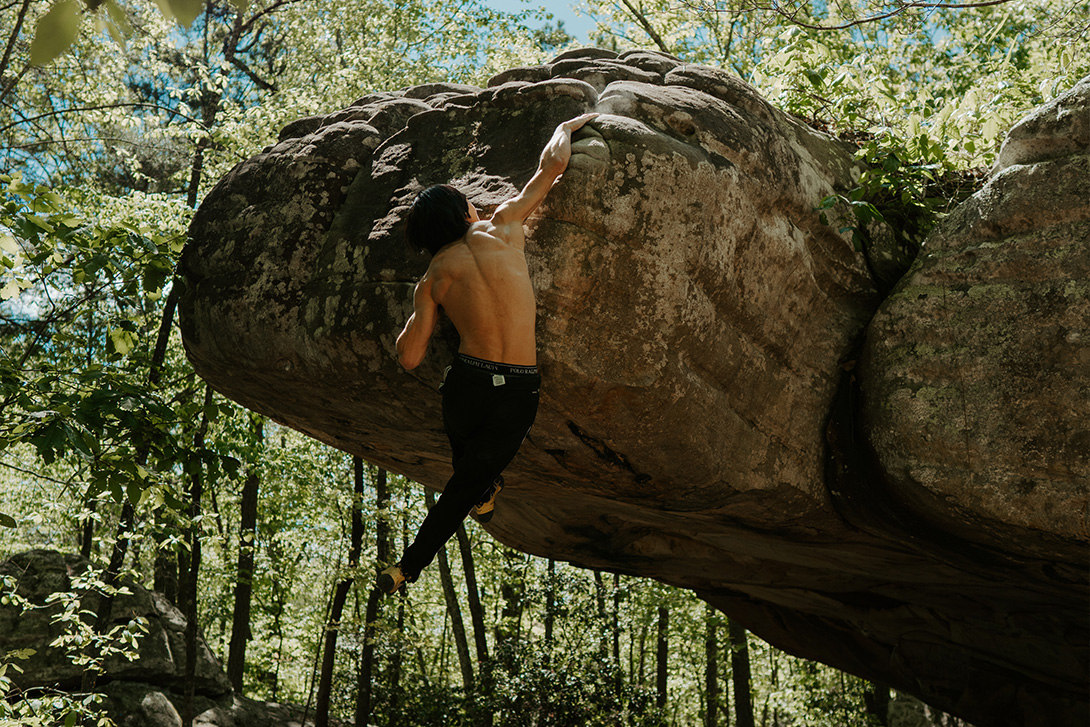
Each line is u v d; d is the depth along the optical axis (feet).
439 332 12.22
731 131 13.58
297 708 52.70
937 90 37.55
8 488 55.67
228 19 52.08
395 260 12.81
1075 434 12.73
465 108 14.01
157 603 45.55
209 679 45.50
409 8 51.42
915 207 16.70
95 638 21.56
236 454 36.37
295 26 52.34
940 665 25.84
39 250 16.60
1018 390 13.21
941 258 14.35
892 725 46.88
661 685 69.26
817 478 15.48
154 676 41.63
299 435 52.90
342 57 45.96
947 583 20.68
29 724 18.53
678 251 12.39
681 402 12.96
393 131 15.28
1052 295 13.17
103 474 16.37
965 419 13.53
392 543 52.70
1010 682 24.80
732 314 13.61
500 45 51.96
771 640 29.81
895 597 23.49
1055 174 13.46
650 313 12.25
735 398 14.01
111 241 17.02
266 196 14.70
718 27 46.50
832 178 15.61
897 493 14.40
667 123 13.01
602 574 59.11
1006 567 15.60
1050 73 21.02
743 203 13.34
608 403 12.50
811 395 15.10
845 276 15.43
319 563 62.59
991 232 13.96
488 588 78.48
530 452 14.96
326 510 54.95
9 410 18.84
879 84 18.29
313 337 13.53
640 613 63.52
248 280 14.33
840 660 28.86
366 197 13.94
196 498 31.40
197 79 48.80
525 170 12.59
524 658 44.78
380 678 54.44
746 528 17.93
